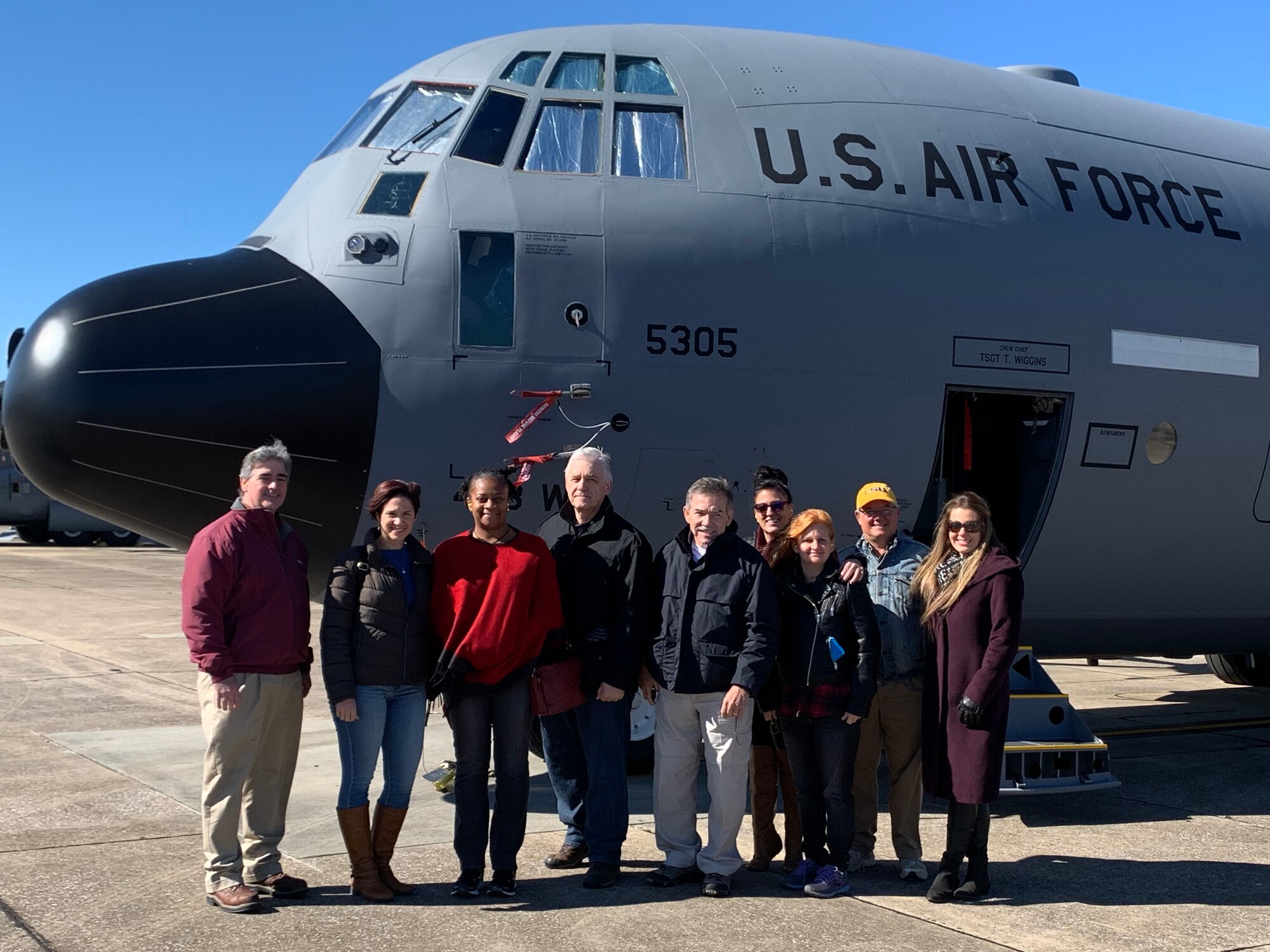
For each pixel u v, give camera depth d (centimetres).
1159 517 797
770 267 687
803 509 698
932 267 719
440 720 924
